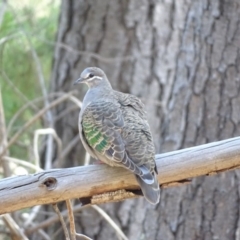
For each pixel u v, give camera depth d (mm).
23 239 11266
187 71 12859
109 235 12906
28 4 15789
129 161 8336
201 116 12531
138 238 12648
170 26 13625
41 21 15898
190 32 12992
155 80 13453
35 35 13969
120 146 8523
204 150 8617
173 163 8586
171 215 12422
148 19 13625
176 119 12664
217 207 12258
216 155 8602
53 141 14141
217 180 12281
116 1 13695
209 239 12258
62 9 14422
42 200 8414
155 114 13305
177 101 12734
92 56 13805
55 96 14273
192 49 12898
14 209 8438
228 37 12586
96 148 8750
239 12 12578
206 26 12766
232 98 12445
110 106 9086
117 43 13648
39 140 16250
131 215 12773
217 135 12422
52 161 14078
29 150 14938
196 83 12641
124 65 13547
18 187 8352
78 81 10125
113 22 13695
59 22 14531
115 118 8867
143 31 13602
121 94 9562
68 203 8523
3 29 15234
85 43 13891
